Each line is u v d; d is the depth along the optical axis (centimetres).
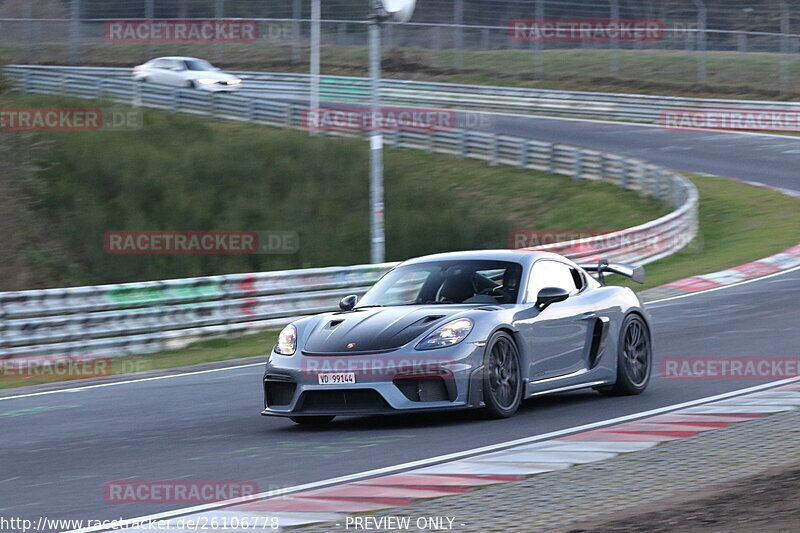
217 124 12888
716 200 9700
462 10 17575
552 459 2172
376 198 6656
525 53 17475
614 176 10306
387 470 2147
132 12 17950
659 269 6994
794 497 1741
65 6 18388
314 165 10269
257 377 3825
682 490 1866
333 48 18200
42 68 14800
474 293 2881
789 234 7875
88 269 8288
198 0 17825
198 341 5094
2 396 3653
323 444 2472
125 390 3653
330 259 8338
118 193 9412
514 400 2730
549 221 9738
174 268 8194
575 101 14775
